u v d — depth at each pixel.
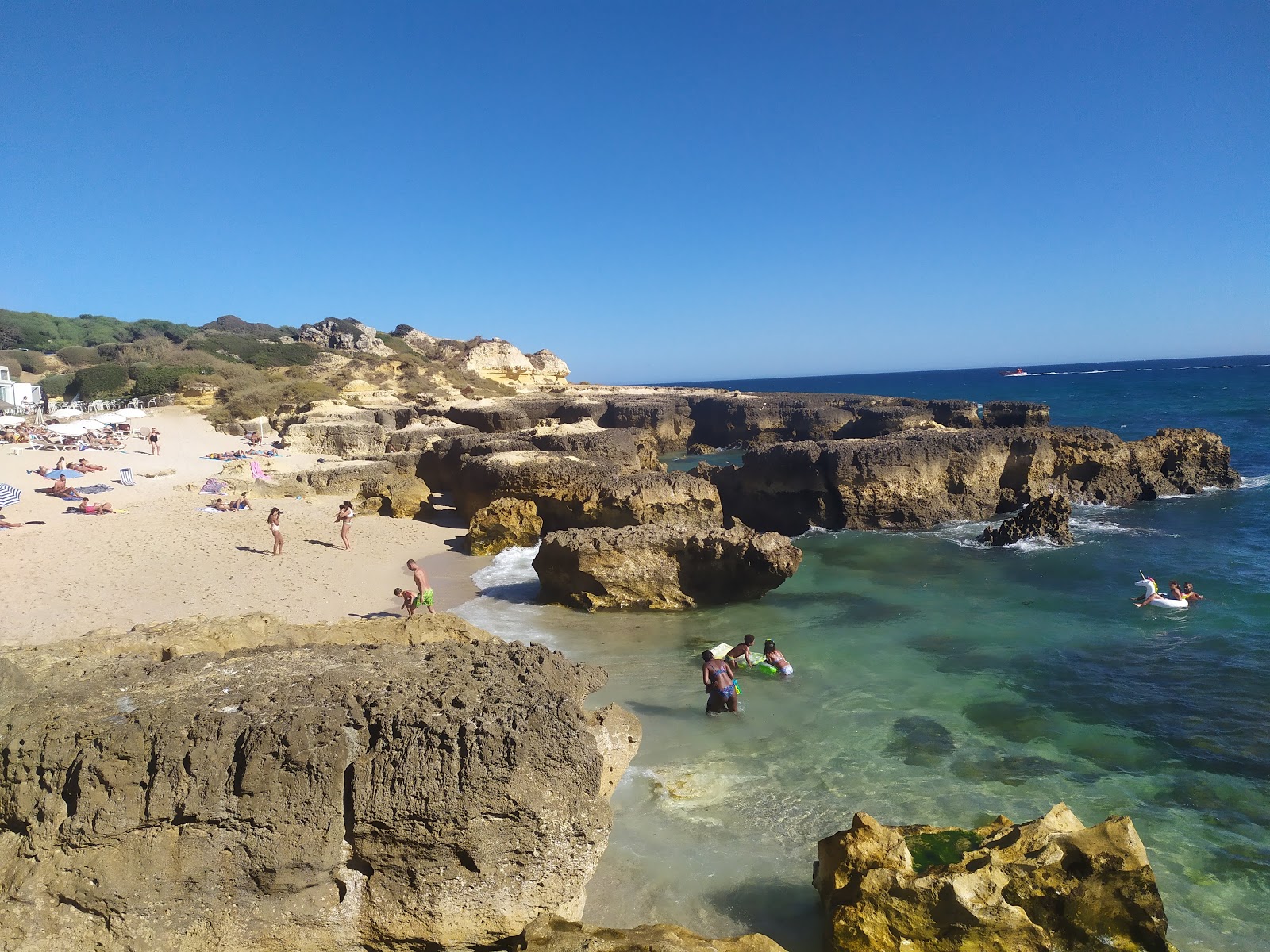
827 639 15.17
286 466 34.97
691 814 8.83
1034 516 24.03
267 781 5.37
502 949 5.74
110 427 42.22
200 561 18.78
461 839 5.46
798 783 9.56
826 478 27.22
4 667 5.98
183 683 6.38
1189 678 13.01
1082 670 13.44
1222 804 9.12
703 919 7.05
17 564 17.23
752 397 64.25
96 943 5.18
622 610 16.95
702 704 12.04
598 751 6.00
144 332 107.44
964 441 28.09
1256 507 28.41
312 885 5.44
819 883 7.32
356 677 6.49
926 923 6.32
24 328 92.25
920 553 23.12
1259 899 7.38
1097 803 9.16
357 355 75.88
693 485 21.84
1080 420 67.31
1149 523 26.45
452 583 19.09
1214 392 103.25
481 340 91.25
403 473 34.03
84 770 5.23
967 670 13.54
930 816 8.81
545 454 27.58
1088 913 6.36
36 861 5.19
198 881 5.30
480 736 5.57
